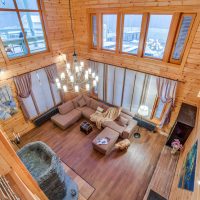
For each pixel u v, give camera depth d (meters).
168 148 5.04
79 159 4.97
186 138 4.56
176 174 4.12
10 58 4.87
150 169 4.63
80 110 6.68
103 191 4.12
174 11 3.89
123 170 4.62
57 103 6.82
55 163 3.35
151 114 5.66
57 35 5.91
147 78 5.17
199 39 3.85
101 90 6.83
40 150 3.74
